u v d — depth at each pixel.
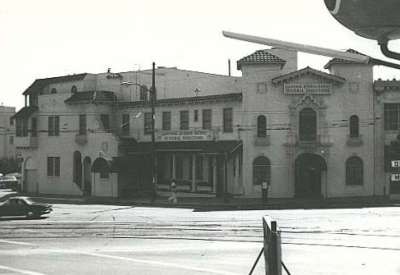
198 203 43.06
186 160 51.19
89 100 54.16
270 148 46.59
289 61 53.72
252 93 46.91
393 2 6.82
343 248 18.38
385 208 35.81
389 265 15.16
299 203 41.12
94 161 52.94
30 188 61.06
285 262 15.75
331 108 46.38
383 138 46.34
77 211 37.91
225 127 48.59
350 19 7.14
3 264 16.66
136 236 23.03
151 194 47.41
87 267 15.93
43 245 21.02
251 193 46.66
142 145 53.62
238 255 17.47
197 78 54.34
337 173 46.19
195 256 17.45
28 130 59.19
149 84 56.25
